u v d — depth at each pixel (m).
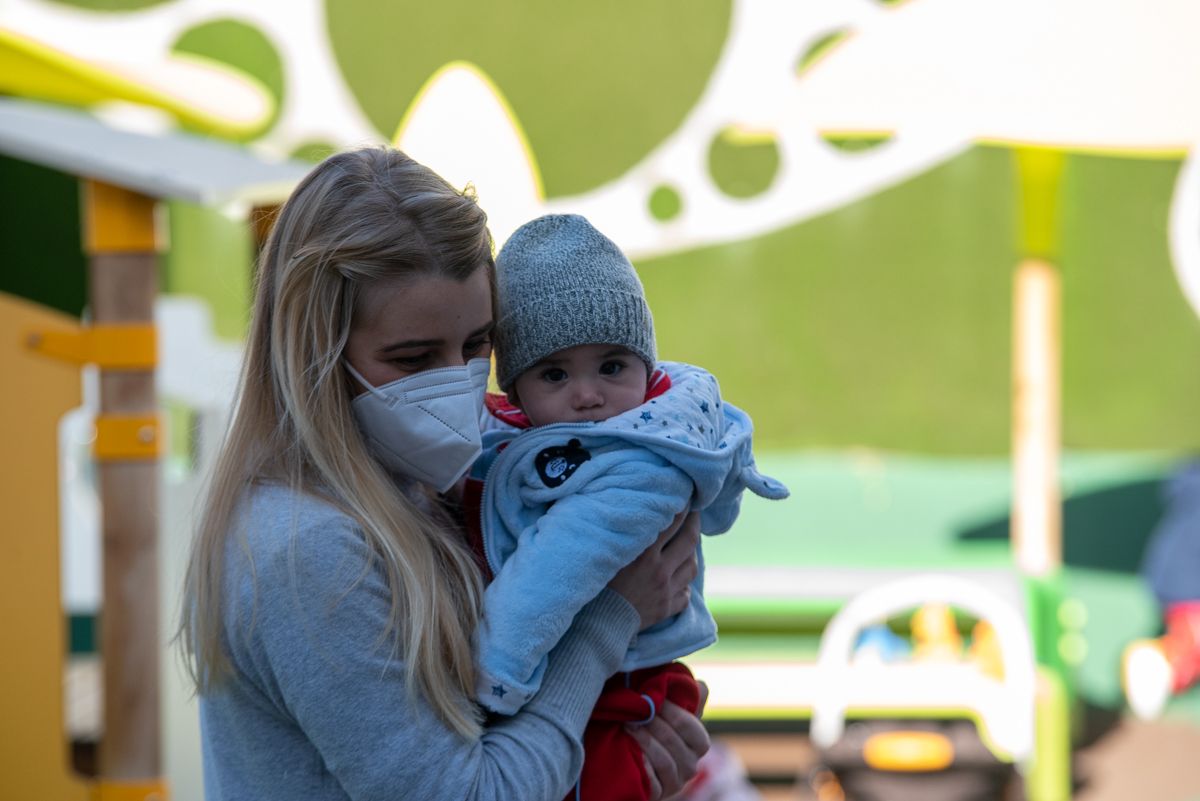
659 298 12.72
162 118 10.22
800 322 12.66
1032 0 9.10
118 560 6.48
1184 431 12.59
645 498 2.95
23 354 6.57
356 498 2.78
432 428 2.85
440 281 2.80
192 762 7.26
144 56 10.29
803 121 9.70
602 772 3.04
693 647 3.32
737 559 12.34
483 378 3.00
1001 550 12.19
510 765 2.75
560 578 2.85
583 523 2.91
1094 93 9.05
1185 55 8.95
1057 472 11.89
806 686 10.62
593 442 3.06
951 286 12.55
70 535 10.81
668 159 10.00
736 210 9.95
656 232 10.05
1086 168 12.48
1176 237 11.73
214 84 10.30
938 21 9.33
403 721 2.68
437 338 2.83
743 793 7.96
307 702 2.65
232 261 12.38
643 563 3.07
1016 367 12.10
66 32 10.23
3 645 6.63
